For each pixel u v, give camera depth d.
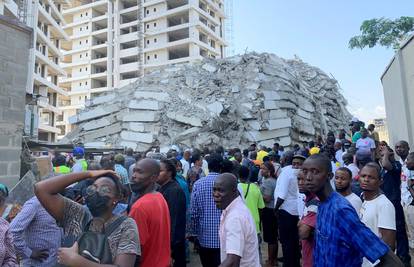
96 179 2.42
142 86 26.38
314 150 11.27
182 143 20.34
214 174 4.71
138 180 3.36
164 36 64.00
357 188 5.90
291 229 5.52
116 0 69.06
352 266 2.37
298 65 30.12
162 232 3.19
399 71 10.82
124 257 2.18
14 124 6.27
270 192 6.83
